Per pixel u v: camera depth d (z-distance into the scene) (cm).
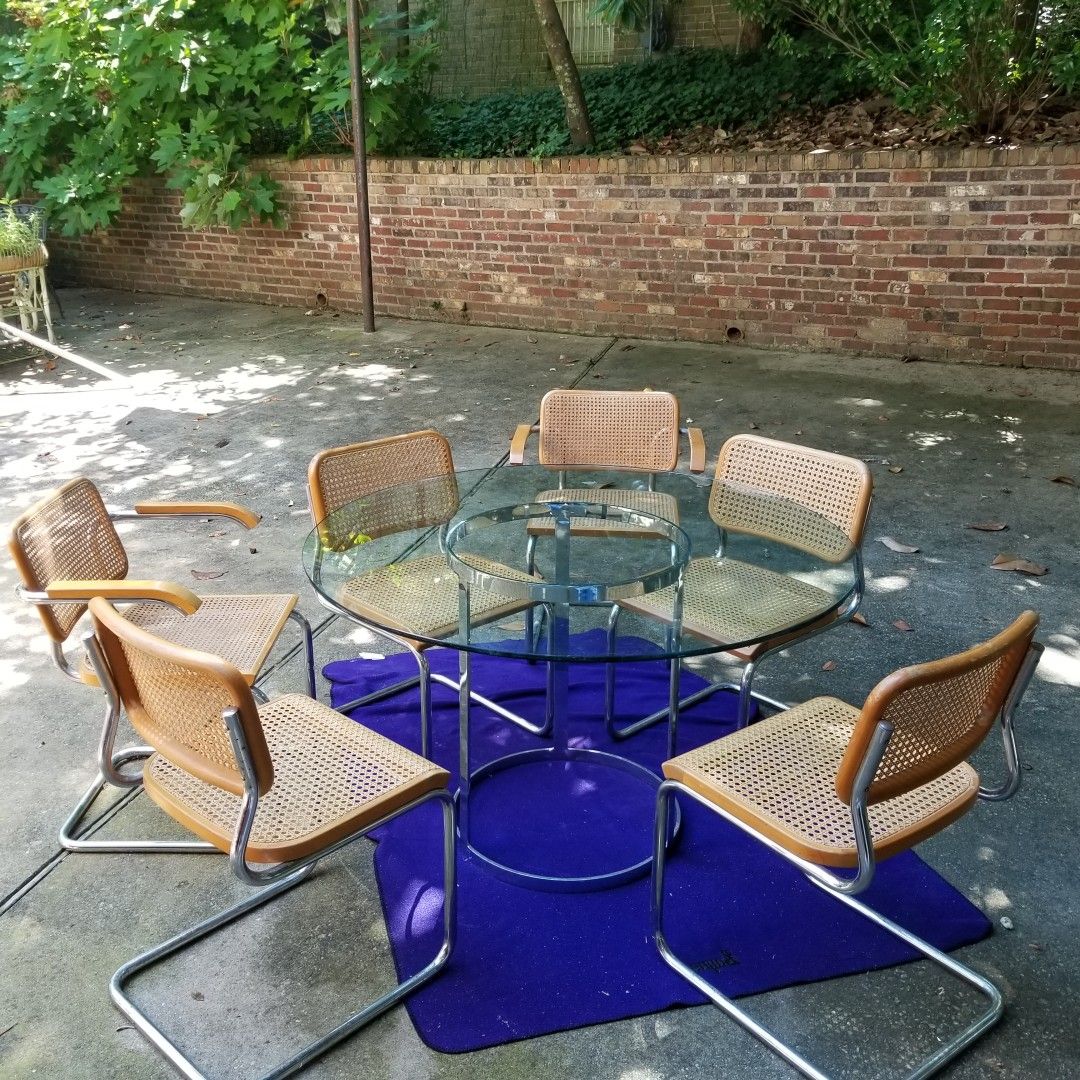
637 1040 205
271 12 808
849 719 237
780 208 681
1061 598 379
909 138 675
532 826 271
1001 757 290
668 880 251
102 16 819
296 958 227
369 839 266
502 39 1088
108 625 192
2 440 582
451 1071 199
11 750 303
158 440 576
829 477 303
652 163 707
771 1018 210
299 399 644
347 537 294
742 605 250
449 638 248
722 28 1009
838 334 695
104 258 991
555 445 367
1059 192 604
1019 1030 207
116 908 243
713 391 634
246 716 177
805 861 193
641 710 326
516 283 790
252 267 908
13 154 918
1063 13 610
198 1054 204
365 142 794
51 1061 203
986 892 243
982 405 590
